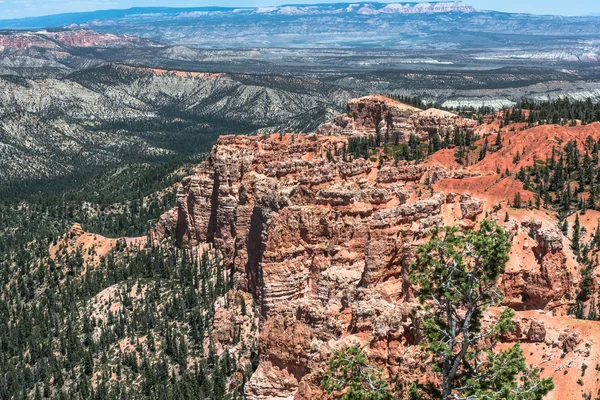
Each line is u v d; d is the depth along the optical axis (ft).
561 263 495.41
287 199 588.09
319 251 545.85
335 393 380.58
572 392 397.39
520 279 493.77
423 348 357.82
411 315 382.42
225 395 558.97
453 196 547.90
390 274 470.39
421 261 360.48
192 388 574.97
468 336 340.39
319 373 389.19
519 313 433.48
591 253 561.43
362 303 411.13
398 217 475.31
